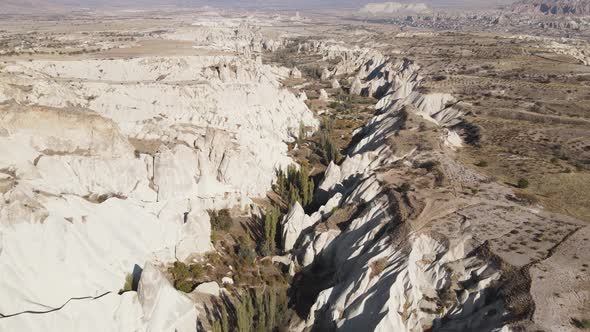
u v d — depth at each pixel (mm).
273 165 91188
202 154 74625
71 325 43188
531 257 48781
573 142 87750
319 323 52500
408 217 57562
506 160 80188
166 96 94125
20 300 43219
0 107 58844
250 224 72750
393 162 81125
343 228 64375
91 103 84562
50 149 60625
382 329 44781
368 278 50594
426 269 50906
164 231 60312
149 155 69125
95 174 61969
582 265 47250
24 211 47250
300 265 63281
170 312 48094
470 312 45906
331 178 83125
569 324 39938
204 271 59219
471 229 54531
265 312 52312
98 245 52281
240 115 101062
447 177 70875
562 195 65500
